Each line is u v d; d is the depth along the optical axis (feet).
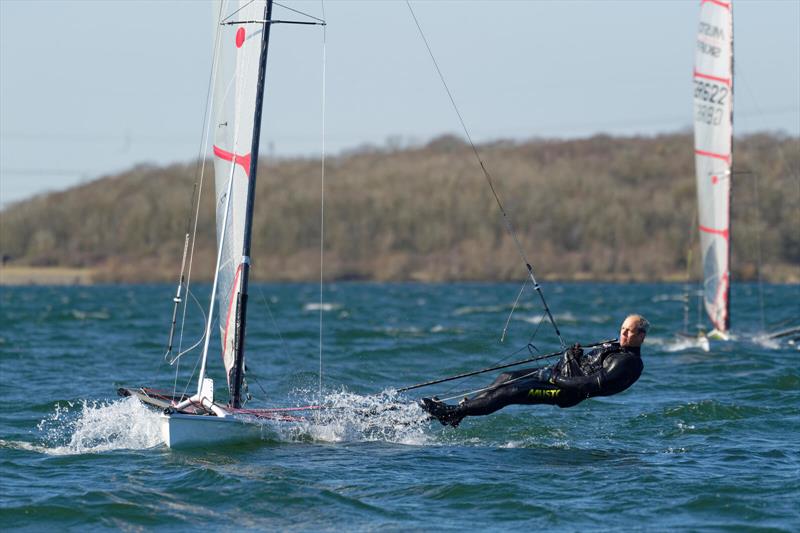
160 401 174.60
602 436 182.50
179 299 175.32
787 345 348.18
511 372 164.66
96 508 131.85
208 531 124.06
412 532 123.03
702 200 362.74
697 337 363.35
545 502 134.92
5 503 133.49
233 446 165.58
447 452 166.20
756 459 161.38
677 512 130.82
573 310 650.84
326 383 261.44
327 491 139.03
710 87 356.38
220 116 175.42
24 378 269.64
